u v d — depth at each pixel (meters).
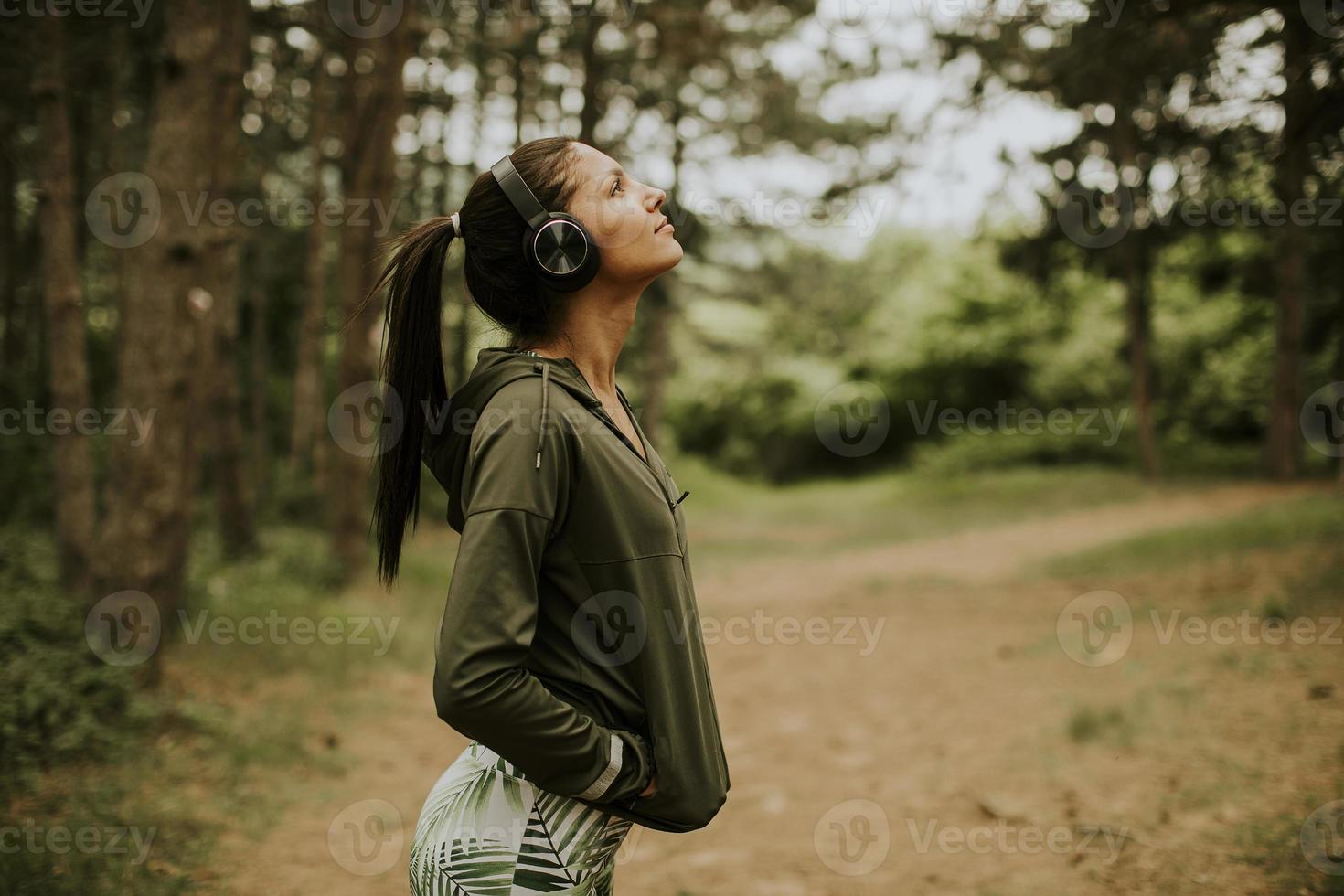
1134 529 14.40
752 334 35.25
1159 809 3.60
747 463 35.84
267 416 17.25
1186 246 15.79
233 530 10.31
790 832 3.92
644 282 1.49
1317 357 20.91
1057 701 5.36
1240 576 7.87
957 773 4.43
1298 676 4.91
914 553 14.59
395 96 9.30
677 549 1.39
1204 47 5.77
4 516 9.08
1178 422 25.64
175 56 5.46
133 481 5.40
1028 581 10.16
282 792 4.24
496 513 1.22
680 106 15.96
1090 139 8.08
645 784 1.31
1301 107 5.04
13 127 8.42
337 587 9.30
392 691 6.21
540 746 1.21
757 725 5.74
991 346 28.50
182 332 5.57
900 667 6.88
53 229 6.48
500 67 13.02
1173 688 5.08
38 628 4.90
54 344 6.59
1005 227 15.37
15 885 2.96
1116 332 26.11
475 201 1.48
